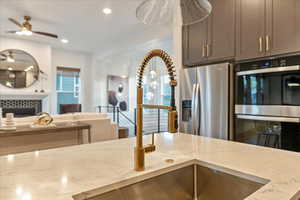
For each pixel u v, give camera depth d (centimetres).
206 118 271
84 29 495
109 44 629
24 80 597
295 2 205
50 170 90
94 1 354
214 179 100
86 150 125
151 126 766
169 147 131
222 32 269
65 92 711
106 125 403
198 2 162
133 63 830
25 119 328
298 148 201
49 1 354
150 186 89
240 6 251
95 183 77
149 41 488
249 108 238
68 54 709
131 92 829
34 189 72
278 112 213
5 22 455
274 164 100
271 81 220
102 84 754
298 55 206
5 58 567
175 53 332
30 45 601
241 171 91
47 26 475
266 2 227
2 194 69
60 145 349
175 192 98
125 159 106
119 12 398
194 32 304
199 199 106
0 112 499
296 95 201
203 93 276
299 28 202
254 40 237
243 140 245
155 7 170
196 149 127
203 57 292
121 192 80
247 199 66
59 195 68
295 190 72
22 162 101
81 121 371
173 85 91
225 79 253
